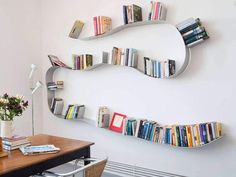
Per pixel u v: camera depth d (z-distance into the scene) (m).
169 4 3.18
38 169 2.19
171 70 3.03
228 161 2.87
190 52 3.04
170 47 3.20
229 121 2.85
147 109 3.41
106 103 3.78
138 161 3.52
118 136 3.68
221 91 2.89
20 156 2.26
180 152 3.19
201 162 3.04
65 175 2.08
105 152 3.82
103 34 3.63
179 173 3.20
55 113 4.14
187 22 2.93
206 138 2.78
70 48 4.17
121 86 3.63
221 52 2.87
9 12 4.01
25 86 4.28
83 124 4.03
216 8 2.89
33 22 4.38
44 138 2.90
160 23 3.25
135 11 3.29
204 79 2.98
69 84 4.18
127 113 3.58
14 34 4.09
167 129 3.03
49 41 4.42
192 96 3.07
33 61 4.38
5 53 3.97
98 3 3.83
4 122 2.48
